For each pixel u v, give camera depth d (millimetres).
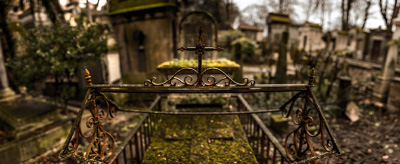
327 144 1734
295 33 21859
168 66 3707
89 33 4574
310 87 1856
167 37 7324
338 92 6203
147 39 7559
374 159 3861
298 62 8844
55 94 4965
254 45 16219
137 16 7469
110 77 6520
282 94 7215
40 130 4191
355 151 4180
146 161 2512
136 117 5852
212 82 1802
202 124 3438
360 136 4879
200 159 2514
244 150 2688
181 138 3008
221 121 3541
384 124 5543
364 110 6590
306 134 1966
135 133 2828
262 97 7023
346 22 22375
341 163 3740
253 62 16094
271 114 5629
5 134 4141
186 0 7988
